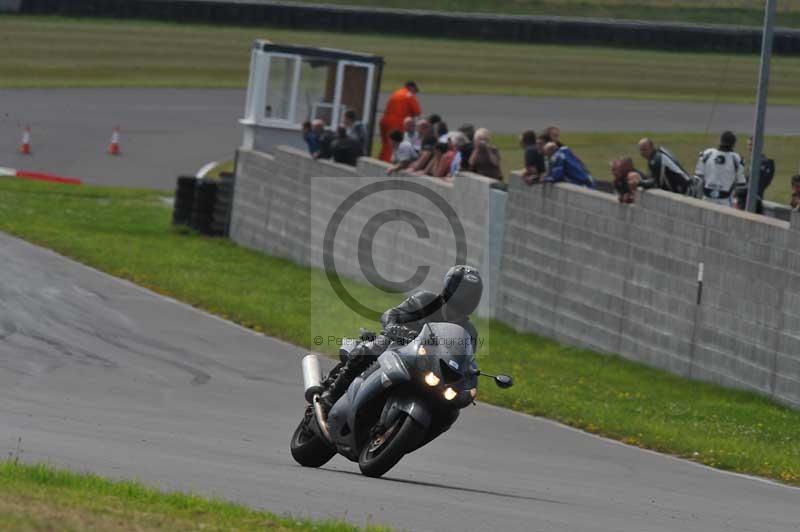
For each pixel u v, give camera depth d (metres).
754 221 58.84
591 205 70.50
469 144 81.50
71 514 20.86
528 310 75.88
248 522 22.48
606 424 48.41
